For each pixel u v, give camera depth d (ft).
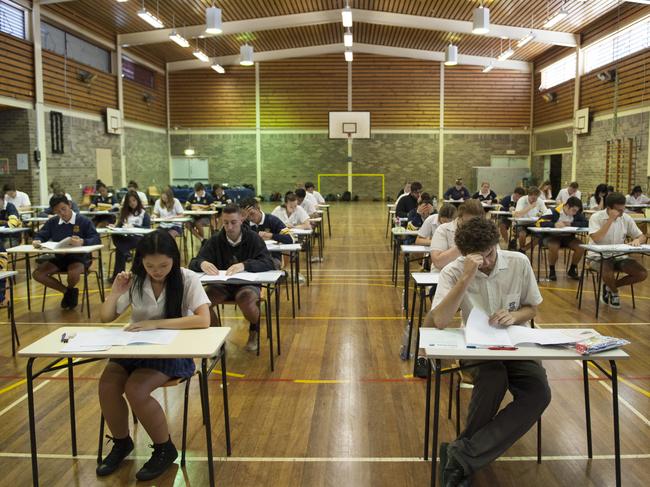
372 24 54.34
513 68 65.62
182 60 66.33
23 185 39.60
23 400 11.72
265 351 14.87
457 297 8.26
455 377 12.09
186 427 9.46
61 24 43.01
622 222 19.33
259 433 10.19
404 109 67.41
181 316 9.14
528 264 8.83
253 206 19.22
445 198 44.16
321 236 29.73
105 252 32.76
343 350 14.93
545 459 9.18
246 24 50.49
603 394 11.82
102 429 9.17
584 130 50.96
